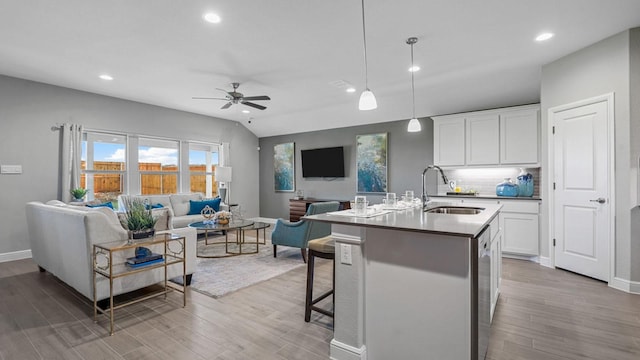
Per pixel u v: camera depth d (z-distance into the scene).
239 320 2.49
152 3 2.50
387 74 4.16
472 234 1.49
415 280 1.75
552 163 3.78
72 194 4.79
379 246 1.87
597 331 2.28
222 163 7.18
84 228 2.56
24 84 4.43
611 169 3.13
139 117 5.71
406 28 2.91
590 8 2.58
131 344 2.13
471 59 3.65
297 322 2.45
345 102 5.68
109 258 2.39
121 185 5.60
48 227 3.21
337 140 6.95
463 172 5.43
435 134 5.41
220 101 5.68
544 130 3.86
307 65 3.84
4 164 4.29
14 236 4.37
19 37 3.11
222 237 5.92
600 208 3.26
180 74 4.17
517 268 3.88
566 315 2.54
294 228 4.18
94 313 2.54
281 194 7.87
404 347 1.79
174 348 2.08
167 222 3.31
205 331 2.31
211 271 3.77
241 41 3.19
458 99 5.07
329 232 4.39
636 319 2.45
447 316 1.66
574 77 3.46
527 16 2.71
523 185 4.61
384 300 1.86
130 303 2.55
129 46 3.32
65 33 3.02
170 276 3.10
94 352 2.04
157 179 6.11
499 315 2.55
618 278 3.10
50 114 4.67
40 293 3.07
